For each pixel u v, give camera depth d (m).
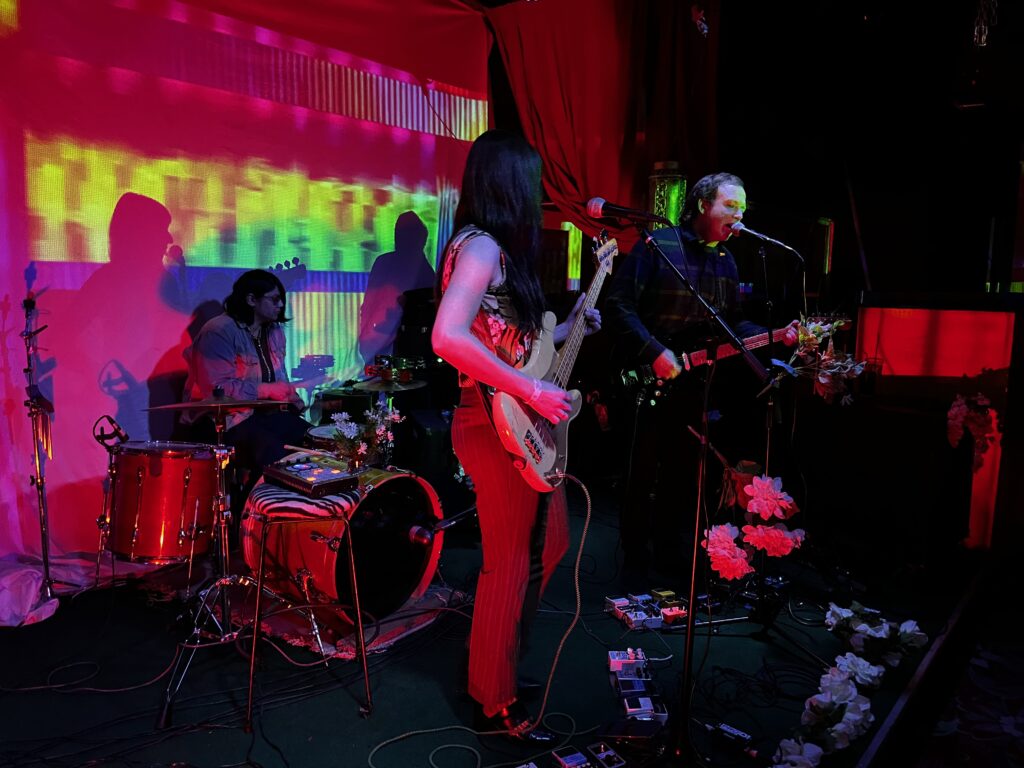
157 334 3.69
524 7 4.39
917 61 4.90
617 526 4.29
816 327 2.89
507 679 2.20
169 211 3.68
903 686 2.65
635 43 4.34
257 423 3.66
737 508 3.65
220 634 2.80
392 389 3.87
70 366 3.42
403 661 2.74
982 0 4.32
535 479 1.99
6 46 3.12
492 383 1.85
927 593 3.45
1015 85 4.64
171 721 2.31
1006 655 2.96
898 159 5.48
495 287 1.97
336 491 2.55
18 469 3.29
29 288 3.27
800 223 5.74
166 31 3.58
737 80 5.06
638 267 3.17
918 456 3.48
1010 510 3.56
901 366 3.72
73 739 2.21
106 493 3.00
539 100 4.36
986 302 3.49
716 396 3.31
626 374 3.21
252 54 3.88
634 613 3.07
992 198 5.44
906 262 5.67
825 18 4.91
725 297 3.24
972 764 2.28
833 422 3.77
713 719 2.43
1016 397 3.46
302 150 4.13
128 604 3.16
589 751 2.18
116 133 3.47
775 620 3.14
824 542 3.75
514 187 1.98
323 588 2.62
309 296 4.30
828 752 2.16
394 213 4.59
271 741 2.23
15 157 3.18
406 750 2.20
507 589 2.13
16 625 2.92
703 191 3.11
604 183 4.40
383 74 4.38
